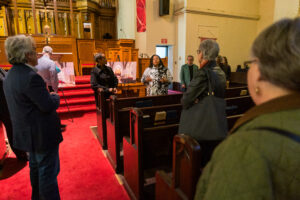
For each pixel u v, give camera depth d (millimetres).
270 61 465
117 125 2482
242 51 10070
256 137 440
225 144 503
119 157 2559
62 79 4520
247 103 3092
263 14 9914
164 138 1993
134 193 2059
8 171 2627
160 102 3059
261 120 463
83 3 9273
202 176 576
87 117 5004
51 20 9281
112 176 2510
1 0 8195
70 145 3406
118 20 9922
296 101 445
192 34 8641
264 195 405
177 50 9086
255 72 522
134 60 7742
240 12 9562
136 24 8352
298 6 7277
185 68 4695
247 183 418
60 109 5199
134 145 1982
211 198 465
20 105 1485
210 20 8961
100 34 10219
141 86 6449
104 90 3203
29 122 1515
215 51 1536
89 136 3809
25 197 2145
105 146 3232
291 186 417
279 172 418
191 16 8500
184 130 1551
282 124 435
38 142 1550
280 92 479
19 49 1452
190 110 1540
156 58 3613
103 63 3604
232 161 450
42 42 7121
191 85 1516
